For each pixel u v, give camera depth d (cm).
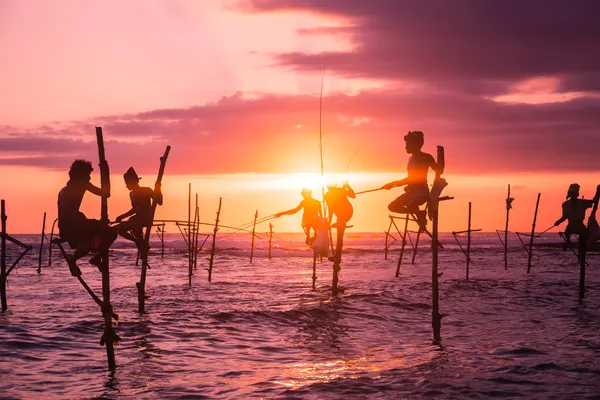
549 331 1480
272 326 1587
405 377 1028
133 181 1505
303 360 1186
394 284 2623
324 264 4209
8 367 1098
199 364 1146
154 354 1229
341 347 1319
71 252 5134
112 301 2041
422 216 1321
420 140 1253
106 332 1087
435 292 1387
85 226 1009
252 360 1187
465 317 1722
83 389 962
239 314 1719
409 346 1321
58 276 3117
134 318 1658
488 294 2219
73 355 1207
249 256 5338
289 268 3834
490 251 5719
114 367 1100
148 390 959
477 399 900
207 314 1731
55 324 1530
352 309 1861
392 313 1800
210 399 910
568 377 1023
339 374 1059
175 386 983
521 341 1351
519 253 5294
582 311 1820
